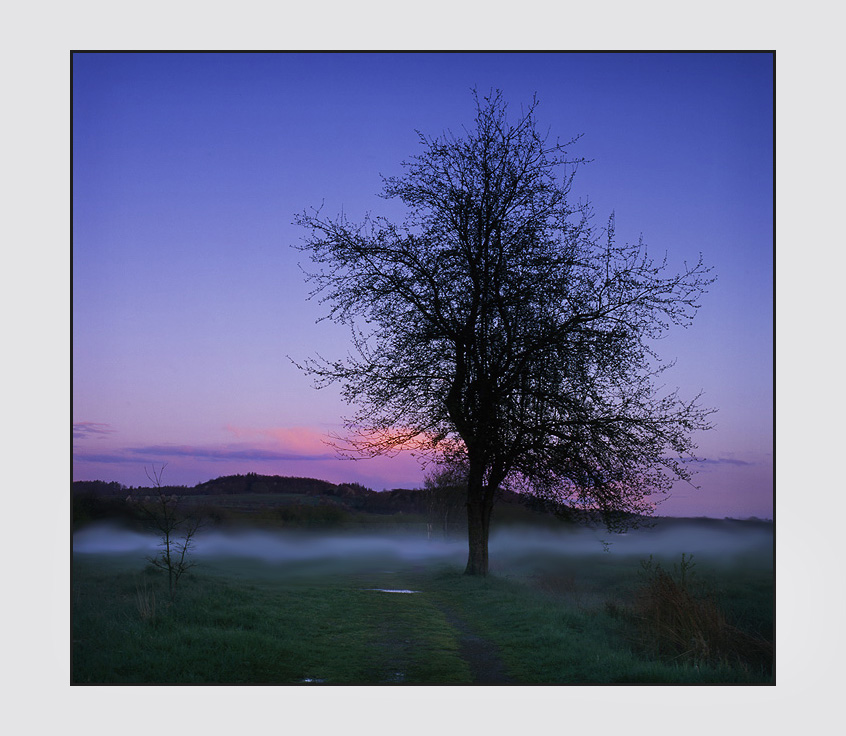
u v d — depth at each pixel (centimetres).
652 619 1345
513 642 1359
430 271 2614
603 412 2461
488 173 2622
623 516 2470
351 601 1864
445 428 2628
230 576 2338
